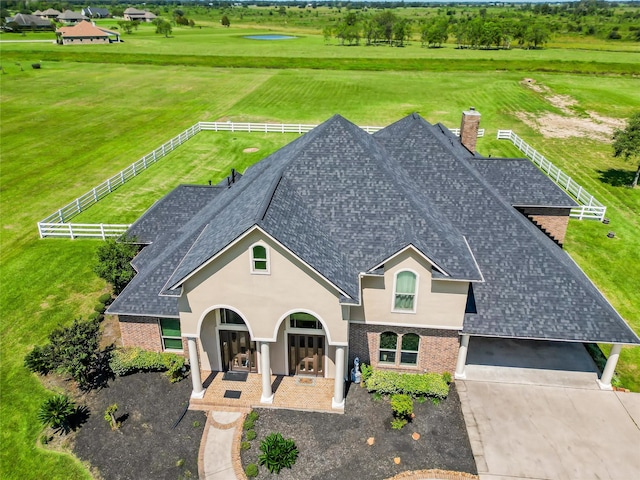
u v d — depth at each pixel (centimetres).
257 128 5856
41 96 7562
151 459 1755
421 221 1920
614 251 3177
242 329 2036
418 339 2036
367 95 7588
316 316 1788
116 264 2503
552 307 1961
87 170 4609
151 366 2112
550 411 1927
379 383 1995
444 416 1909
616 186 4231
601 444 1788
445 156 2336
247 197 2053
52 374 2147
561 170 4588
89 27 13412
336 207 1984
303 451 1769
